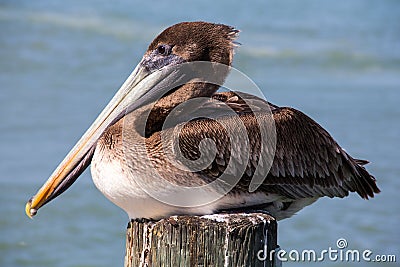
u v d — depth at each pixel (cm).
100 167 740
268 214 712
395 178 1638
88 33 2833
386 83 2484
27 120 1880
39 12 3111
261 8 3503
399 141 1838
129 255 694
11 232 1389
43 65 2406
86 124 1873
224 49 815
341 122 1966
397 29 3316
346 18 3466
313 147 790
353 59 2778
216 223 657
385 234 1412
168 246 657
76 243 1365
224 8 3447
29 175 1571
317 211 1524
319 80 2473
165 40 816
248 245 657
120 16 3138
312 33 3148
